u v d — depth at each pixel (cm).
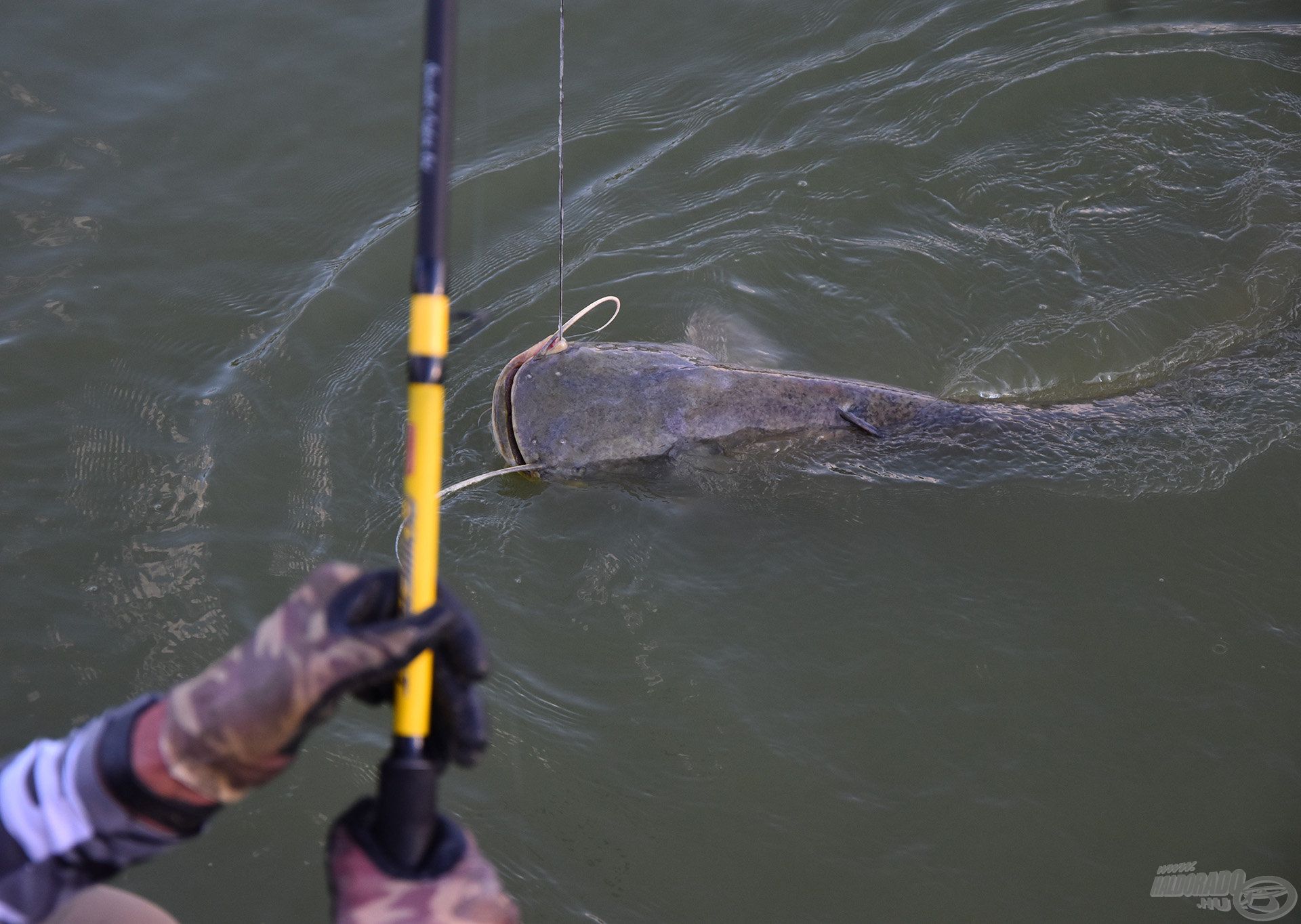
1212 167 582
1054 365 498
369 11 629
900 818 336
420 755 120
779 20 641
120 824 115
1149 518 419
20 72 587
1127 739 354
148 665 368
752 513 425
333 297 507
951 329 514
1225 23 644
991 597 397
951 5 653
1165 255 540
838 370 496
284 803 327
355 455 446
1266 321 510
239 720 108
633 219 550
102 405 456
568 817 334
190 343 484
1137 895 315
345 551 411
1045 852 327
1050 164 583
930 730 359
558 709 365
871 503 429
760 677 375
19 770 120
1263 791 339
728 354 491
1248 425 452
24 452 435
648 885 319
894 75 620
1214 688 366
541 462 422
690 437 428
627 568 406
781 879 321
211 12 624
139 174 551
